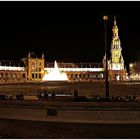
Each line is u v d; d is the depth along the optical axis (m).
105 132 23.47
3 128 25.47
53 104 35.22
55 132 23.58
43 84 124.69
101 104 33.91
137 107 31.58
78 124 27.36
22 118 30.89
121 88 105.12
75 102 34.56
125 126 26.20
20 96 47.75
